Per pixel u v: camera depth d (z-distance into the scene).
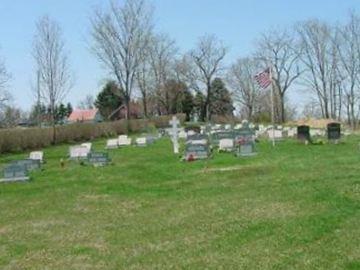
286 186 18.41
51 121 66.12
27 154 44.44
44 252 11.63
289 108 103.50
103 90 111.56
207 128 56.31
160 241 11.97
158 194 18.89
